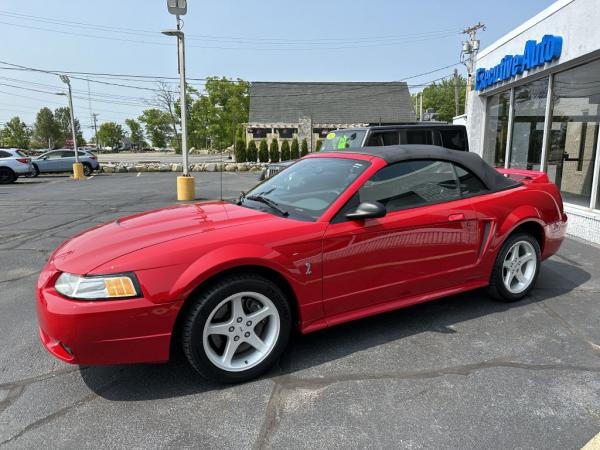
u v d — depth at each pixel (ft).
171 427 7.79
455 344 10.71
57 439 7.49
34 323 12.36
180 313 8.51
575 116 23.63
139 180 67.00
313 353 10.34
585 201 22.93
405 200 10.94
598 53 21.02
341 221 9.87
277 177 13.04
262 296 9.09
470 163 12.39
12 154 65.82
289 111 148.15
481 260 12.22
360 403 8.41
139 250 8.41
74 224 28.14
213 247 8.62
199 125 216.13
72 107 74.02
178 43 36.91
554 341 10.86
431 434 7.52
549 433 7.52
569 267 16.90
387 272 10.54
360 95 153.48
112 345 7.97
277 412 8.18
